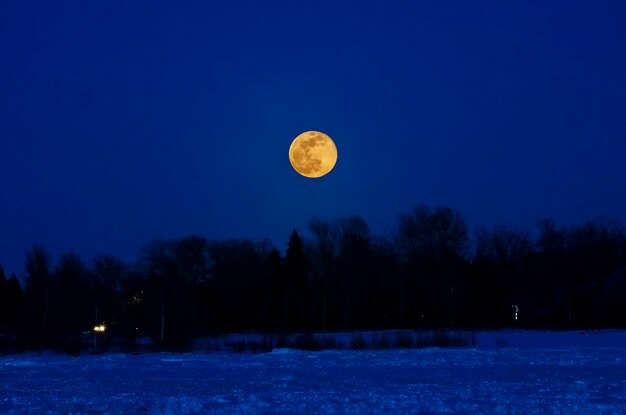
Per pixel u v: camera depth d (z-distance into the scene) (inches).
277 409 1095.6
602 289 4151.1
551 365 1800.0
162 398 1242.6
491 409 1071.6
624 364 1811.0
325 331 3892.7
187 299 2632.9
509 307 4419.3
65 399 1243.2
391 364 1894.7
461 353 2255.2
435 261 4347.9
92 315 2765.7
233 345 2551.7
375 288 4431.6
